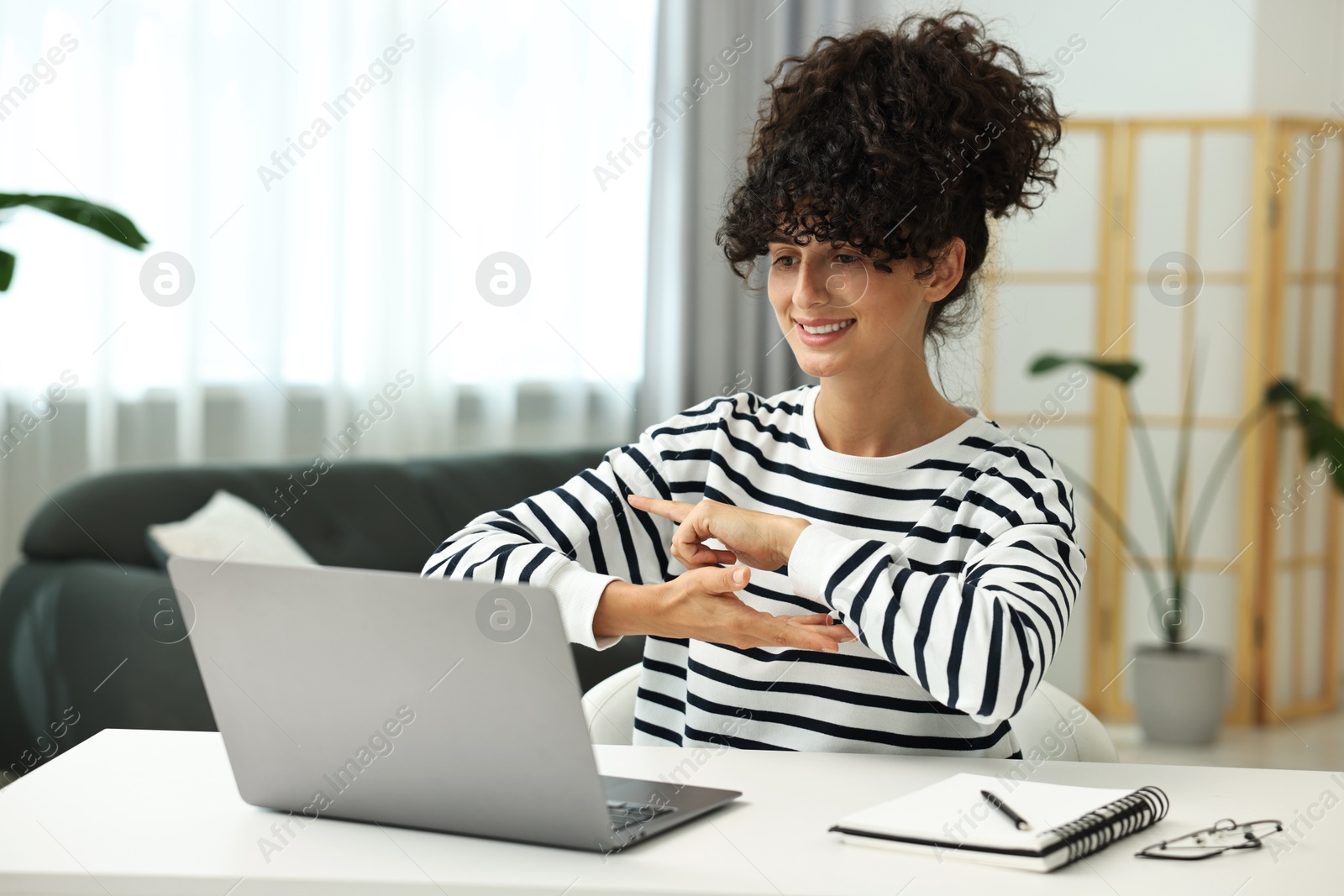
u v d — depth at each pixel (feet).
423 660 2.63
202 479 8.69
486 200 11.43
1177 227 11.91
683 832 2.80
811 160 3.63
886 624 3.21
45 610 7.45
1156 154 11.91
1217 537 11.99
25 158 8.70
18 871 2.54
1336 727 11.80
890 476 3.98
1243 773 3.34
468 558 3.75
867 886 2.48
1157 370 12.03
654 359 12.52
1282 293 11.64
